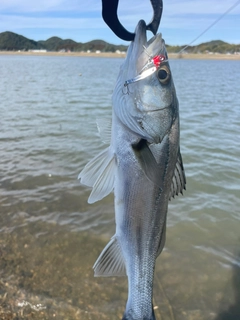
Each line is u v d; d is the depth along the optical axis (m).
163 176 0.34
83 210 0.89
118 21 0.32
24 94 3.06
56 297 0.60
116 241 0.36
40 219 0.84
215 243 0.77
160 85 0.33
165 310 0.59
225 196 0.98
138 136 0.33
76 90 3.51
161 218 0.36
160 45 0.34
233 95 3.25
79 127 1.74
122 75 0.34
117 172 0.35
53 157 1.27
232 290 0.64
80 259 0.70
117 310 0.58
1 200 0.93
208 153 1.34
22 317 0.55
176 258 0.72
